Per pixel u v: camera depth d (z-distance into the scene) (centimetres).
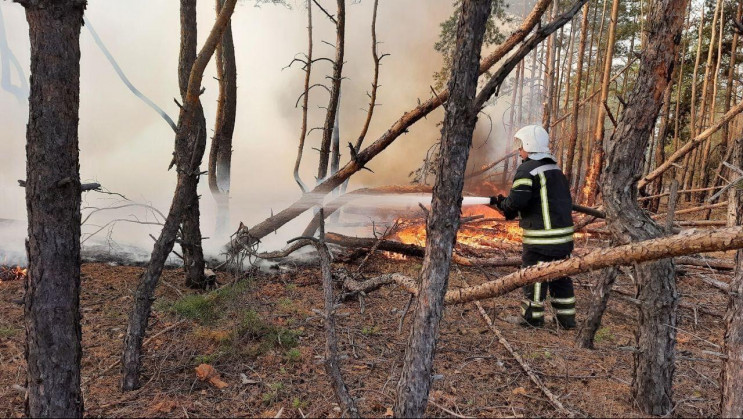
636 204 284
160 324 373
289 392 279
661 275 258
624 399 280
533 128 427
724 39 1608
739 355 230
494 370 320
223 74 625
